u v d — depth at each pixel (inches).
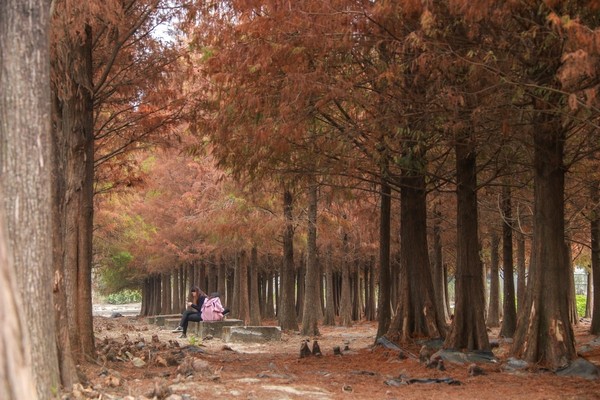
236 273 1523.1
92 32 566.9
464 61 440.5
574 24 340.2
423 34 437.4
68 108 474.9
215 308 953.5
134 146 739.4
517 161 660.1
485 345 563.5
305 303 1037.8
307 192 975.6
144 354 524.7
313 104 517.7
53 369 245.1
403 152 573.3
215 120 592.1
